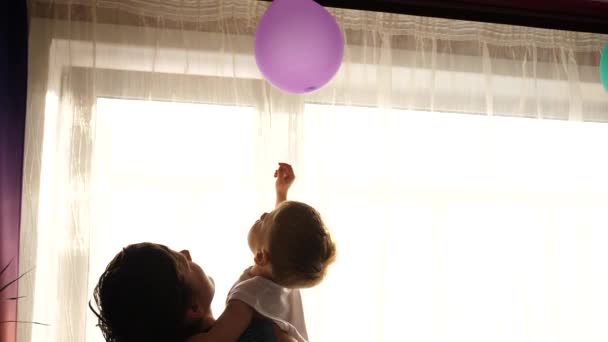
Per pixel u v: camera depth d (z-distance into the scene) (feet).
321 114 6.56
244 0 6.57
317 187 6.41
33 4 6.14
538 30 7.23
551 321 6.79
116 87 6.20
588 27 7.32
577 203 7.02
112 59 6.23
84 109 6.06
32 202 5.85
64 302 5.78
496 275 6.77
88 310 5.81
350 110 6.64
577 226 6.99
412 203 6.65
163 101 6.26
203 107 6.32
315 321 6.16
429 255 6.60
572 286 6.93
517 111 7.07
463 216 6.76
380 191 6.50
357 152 6.58
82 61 6.14
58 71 6.09
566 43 7.27
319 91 6.61
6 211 5.54
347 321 6.29
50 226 5.86
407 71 6.89
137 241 6.00
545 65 7.22
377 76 6.73
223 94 6.38
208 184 6.18
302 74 5.06
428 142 6.79
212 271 6.06
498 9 6.95
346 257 6.37
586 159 7.13
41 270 5.80
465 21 7.06
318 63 5.05
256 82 6.48
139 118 6.18
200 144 6.24
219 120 6.32
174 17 6.41
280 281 4.57
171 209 6.10
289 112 6.48
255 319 4.48
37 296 5.76
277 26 5.08
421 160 6.75
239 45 6.51
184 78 6.33
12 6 5.78
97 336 5.81
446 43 7.02
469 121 6.93
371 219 6.47
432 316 6.50
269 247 4.54
